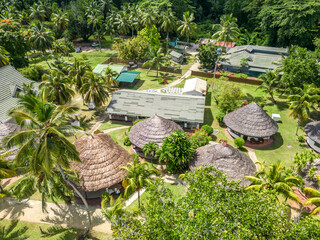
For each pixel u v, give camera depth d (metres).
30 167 19.72
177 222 17.59
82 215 28.52
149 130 36.75
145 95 49.59
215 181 19.94
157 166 36.16
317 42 65.81
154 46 79.56
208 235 15.79
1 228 26.77
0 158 26.95
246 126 40.12
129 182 25.09
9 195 31.14
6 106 42.09
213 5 122.81
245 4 108.38
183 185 31.92
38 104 19.59
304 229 16.16
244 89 62.12
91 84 46.50
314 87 40.72
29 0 112.56
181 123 46.69
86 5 103.25
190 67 78.38
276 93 59.09
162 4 96.81
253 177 26.69
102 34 95.06
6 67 48.06
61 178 25.53
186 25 80.75
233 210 17.34
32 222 27.53
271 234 16.52
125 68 68.19
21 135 18.58
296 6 73.94
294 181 25.84
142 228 18.44
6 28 68.31
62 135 18.98
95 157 29.34
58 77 43.72
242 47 80.38
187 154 31.88
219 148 31.38
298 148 40.25
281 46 89.00
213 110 52.31
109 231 26.41
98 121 48.25
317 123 39.53
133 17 93.06
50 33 68.06
